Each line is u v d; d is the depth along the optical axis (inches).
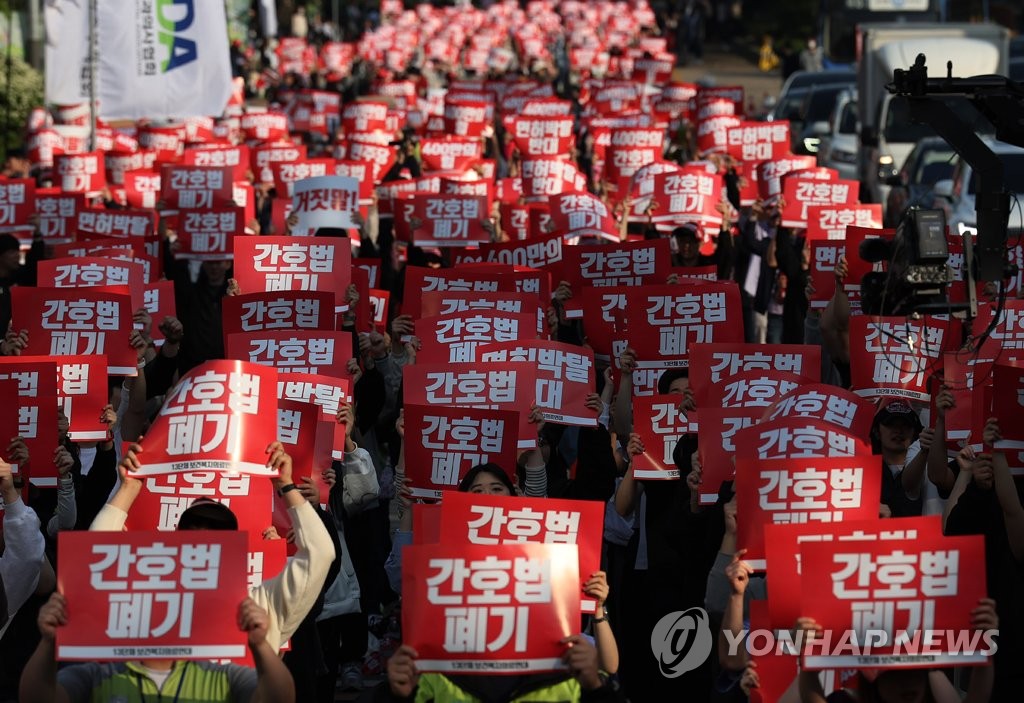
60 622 381.4
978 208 550.3
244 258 791.7
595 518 457.1
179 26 1423.5
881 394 679.7
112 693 391.2
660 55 2866.6
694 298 714.8
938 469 563.8
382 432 725.9
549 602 398.6
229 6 3469.5
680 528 541.6
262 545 455.5
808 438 515.2
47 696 381.4
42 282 778.2
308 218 1019.3
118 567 386.9
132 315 698.2
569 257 853.2
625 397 685.3
